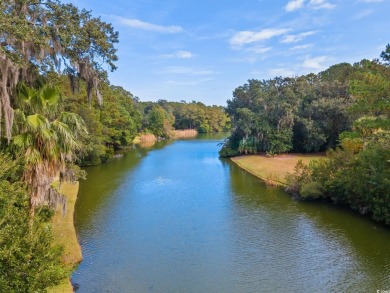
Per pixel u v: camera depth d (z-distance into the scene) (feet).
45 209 54.90
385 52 63.62
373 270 47.70
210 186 102.58
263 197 88.69
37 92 39.01
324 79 193.88
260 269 48.85
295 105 162.61
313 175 88.89
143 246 57.16
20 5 39.86
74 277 46.39
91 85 51.06
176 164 147.84
